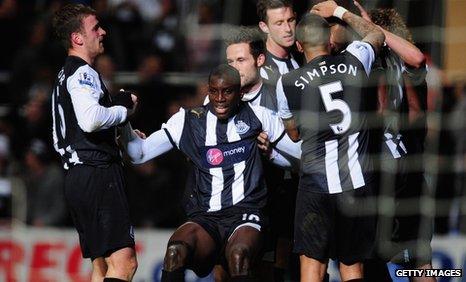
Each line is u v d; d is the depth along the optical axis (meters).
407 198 22.12
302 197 20.44
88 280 26.64
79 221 20.39
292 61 22.03
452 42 27.84
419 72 21.56
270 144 20.58
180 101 29.25
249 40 21.00
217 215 20.02
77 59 20.12
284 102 20.38
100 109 19.44
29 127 29.50
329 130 20.22
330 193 20.17
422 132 22.31
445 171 26.97
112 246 20.00
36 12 32.25
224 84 19.80
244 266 19.02
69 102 20.02
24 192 27.97
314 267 20.45
